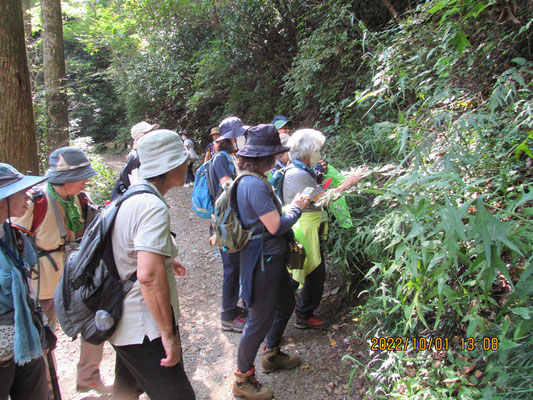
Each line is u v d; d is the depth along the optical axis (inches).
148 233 63.8
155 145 71.0
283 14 297.0
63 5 490.6
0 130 125.3
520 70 84.0
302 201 93.4
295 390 102.0
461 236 51.8
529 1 94.3
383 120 165.5
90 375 103.2
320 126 243.0
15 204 69.8
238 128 133.6
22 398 76.8
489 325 72.8
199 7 332.8
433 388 75.9
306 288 121.2
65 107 307.4
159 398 69.9
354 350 110.5
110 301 66.9
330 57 213.5
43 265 96.7
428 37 110.2
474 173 77.9
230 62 363.6
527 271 51.1
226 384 109.0
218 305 154.7
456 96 96.1
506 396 62.9
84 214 105.7
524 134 78.6
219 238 93.1
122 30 477.7
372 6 220.7
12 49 125.0
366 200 138.3
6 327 66.6
